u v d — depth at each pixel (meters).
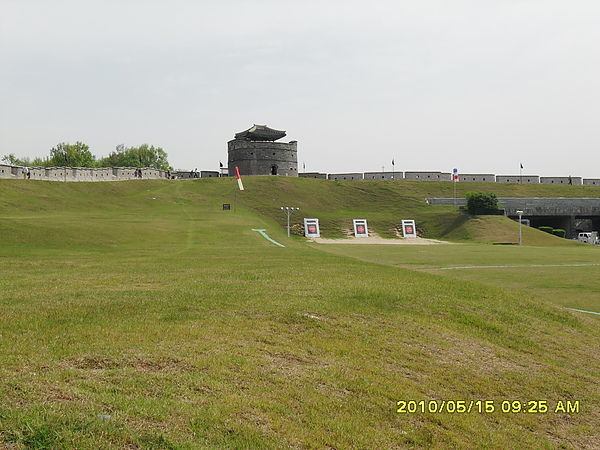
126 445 7.89
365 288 21.88
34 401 8.71
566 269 39.81
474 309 20.61
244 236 53.31
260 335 14.47
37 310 15.13
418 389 12.70
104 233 46.28
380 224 91.25
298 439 9.23
